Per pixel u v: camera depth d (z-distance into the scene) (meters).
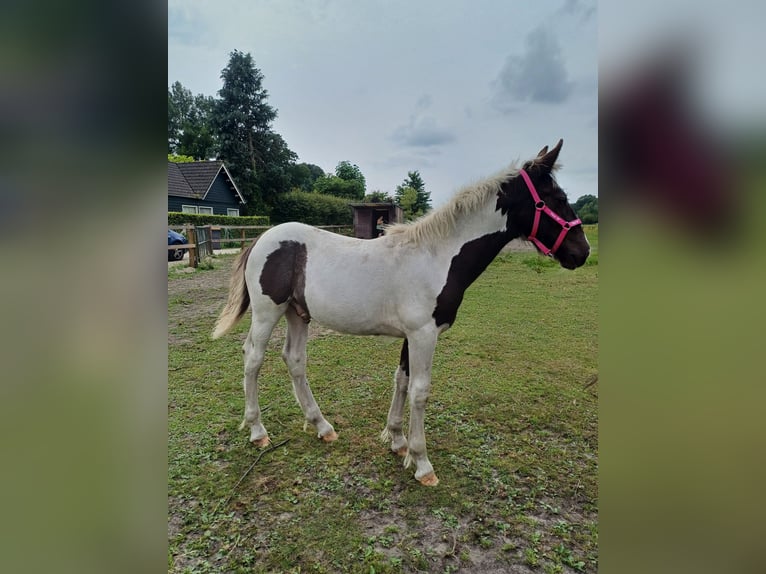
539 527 1.76
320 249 2.21
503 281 8.57
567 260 2.04
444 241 2.01
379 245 2.11
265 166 26.84
